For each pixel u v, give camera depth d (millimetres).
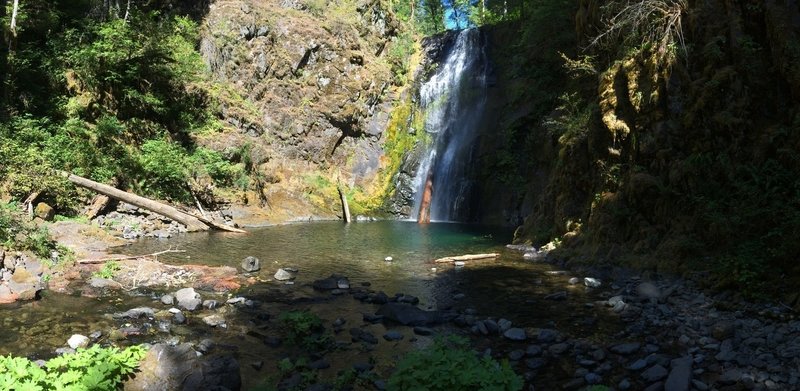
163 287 10172
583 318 8555
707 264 10047
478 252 15352
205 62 25734
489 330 7855
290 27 28750
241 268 12367
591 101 16266
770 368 6023
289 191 25312
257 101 26984
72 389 4301
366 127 29984
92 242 14219
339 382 5844
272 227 21391
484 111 28094
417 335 7719
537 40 23109
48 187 15188
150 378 5152
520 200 23297
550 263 13469
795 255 8539
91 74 19562
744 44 11336
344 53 30016
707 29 12047
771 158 10336
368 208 27562
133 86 21438
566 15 21000
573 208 14562
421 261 13852
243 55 26906
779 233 8938
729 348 6785
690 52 12172
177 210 18328
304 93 28328
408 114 30500
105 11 22688
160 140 20891
